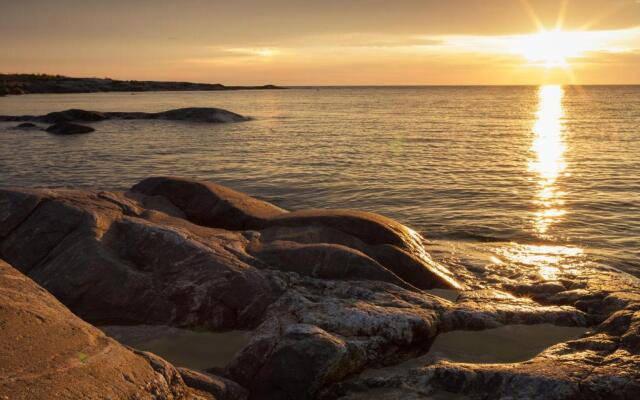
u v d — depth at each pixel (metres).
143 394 5.42
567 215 17.16
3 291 6.11
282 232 11.79
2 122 52.34
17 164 27.89
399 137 40.75
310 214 12.38
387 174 24.52
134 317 9.15
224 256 9.91
